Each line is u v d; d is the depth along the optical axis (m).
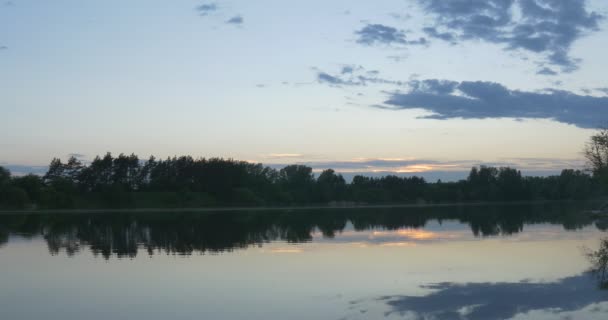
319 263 29.14
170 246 39.16
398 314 17.11
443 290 20.86
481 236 45.91
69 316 17.53
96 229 60.06
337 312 17.48
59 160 159.50
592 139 81.31
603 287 21.11
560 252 32.88
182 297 20.12
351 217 90.00
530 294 19.89
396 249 35.88
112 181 159.62
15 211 124.88
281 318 16.86
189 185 167.38
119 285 22.70
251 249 36.72
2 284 23.22
